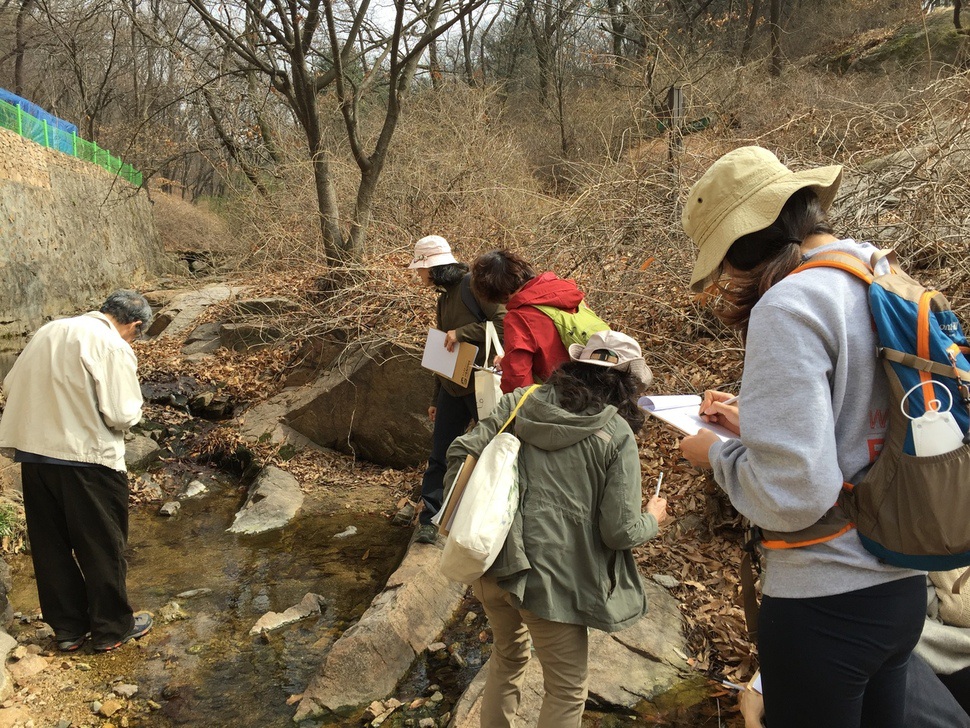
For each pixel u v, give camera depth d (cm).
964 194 445
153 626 383
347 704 311
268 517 519
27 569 441
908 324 135
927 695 191
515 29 1967
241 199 1044
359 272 708
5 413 349
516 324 317
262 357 782
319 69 1273
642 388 228
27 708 313
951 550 131
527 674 291
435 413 450
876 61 1466
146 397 744
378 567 445
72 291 1181
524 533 212
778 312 138
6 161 1025
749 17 1781
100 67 2308
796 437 133
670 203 572
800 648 145
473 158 930
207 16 769
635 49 1744
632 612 216
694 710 277
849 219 483
